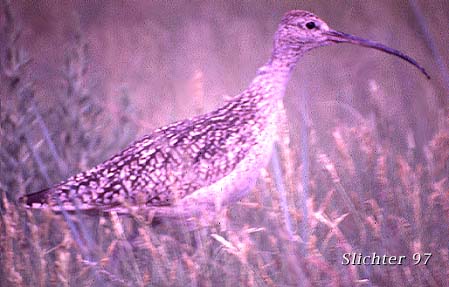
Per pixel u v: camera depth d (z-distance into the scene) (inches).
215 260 516.1
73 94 661.3
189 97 877.8
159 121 810.2
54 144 657.0
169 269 505.0
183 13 1200.2
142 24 1157.1
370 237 535.2
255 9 1199.6
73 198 561.6
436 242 531.5
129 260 541.0
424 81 889.5
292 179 528.7
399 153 617.6
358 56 1021.8
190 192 571.8
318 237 548.1
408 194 540.4
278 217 523.5
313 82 920.9
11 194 604.1
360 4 1130.0
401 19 1055.6
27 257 517.3
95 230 582.2
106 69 983.0
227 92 946.7
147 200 568.7
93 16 1187.3
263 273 493.4
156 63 1002.1
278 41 618.8
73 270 530.9
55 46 1072.8
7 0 652.7
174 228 576.7
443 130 576.7
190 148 577.0
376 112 640.4
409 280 511.8
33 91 669.9
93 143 661.3
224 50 1058.1
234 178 579.2
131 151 580.4
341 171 594.9
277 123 597.9
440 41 979.9
